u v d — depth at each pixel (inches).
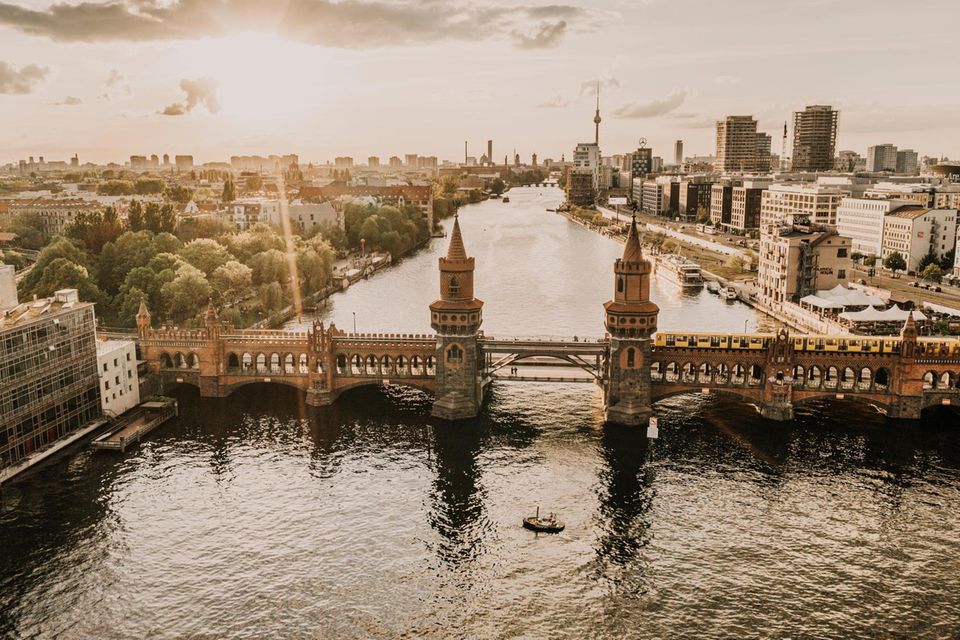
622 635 2955.2
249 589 3225.9
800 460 4436.5
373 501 3964.1
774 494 4028.1
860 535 3629.4
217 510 3858.3
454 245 5073.8
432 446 4665.4
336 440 4753.9
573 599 3169.3
